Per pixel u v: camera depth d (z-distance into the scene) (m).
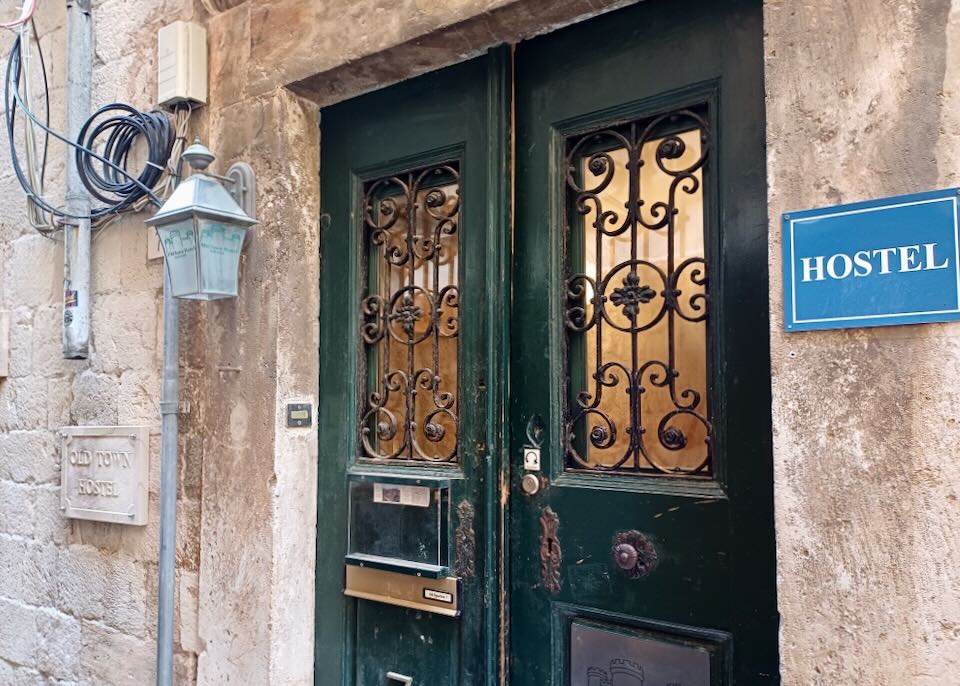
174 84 2.52
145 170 2.60
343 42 2.24
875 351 1.41
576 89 2.03
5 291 3.28
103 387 2.81
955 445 1.32
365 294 2.43
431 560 2.18
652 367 1.89
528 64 2.12
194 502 2.51
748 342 1.72
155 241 2.66
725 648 1.73
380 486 2.30
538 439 2.04
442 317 2.26
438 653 2.18
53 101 3.13
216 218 2.21
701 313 1.83
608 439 1.95
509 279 2.12
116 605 2.71
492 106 2.14
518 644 2.04
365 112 2.44
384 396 2.37
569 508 1.97
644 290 1.91
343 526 2.37
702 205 1.84
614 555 1.89
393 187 2.41
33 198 2.88
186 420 2.54
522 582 2.05
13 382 3.20
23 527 3.10
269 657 2.26
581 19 2.01
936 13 1.39
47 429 3.04
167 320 2.50
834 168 1.48
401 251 2.37
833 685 1.42
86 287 2.82
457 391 2.21
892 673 1.36
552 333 2.03
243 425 2.38
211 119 2.55
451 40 2.11
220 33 2.55
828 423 1.45
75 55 2.89
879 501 1.39
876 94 1.44
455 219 2.26
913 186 1.39
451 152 2.24
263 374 2.35
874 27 1.45
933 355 1.35
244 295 2.41
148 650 2.60
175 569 2.54
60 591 2.92
